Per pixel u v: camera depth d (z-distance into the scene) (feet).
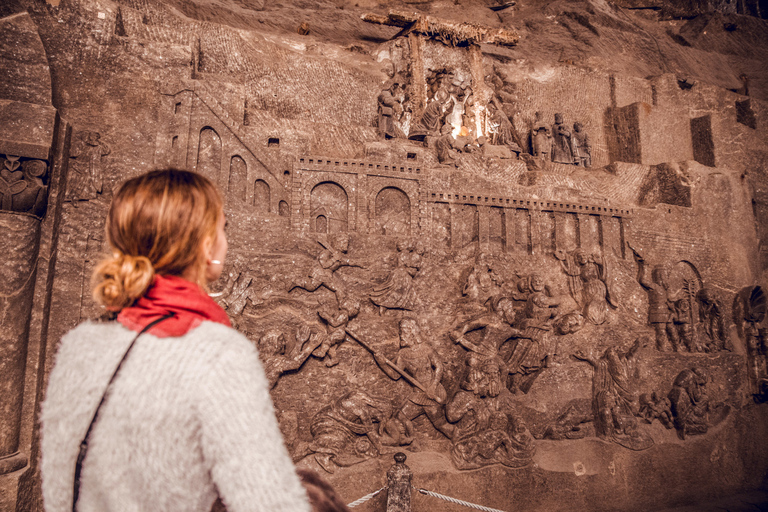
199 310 2.39
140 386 2.08
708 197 19.44
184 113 12.82
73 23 12.09
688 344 17.66
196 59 14.47
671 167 19.62
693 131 21.83
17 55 10.80
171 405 2.04
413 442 13.42
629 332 16.84
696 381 17.11
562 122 20.26
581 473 14.76
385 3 23.53
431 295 14.60
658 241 18.16
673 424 16.67
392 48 19.35
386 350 13.64
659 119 21.20
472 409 13.92
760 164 22.11
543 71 21.33
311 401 12.74
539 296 15.46
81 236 11.53
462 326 14.52
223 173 13.10
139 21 13.60
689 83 22.07
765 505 16.08
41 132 10.59
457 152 16.80
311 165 14.05
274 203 13.56
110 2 12.95
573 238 17.16
